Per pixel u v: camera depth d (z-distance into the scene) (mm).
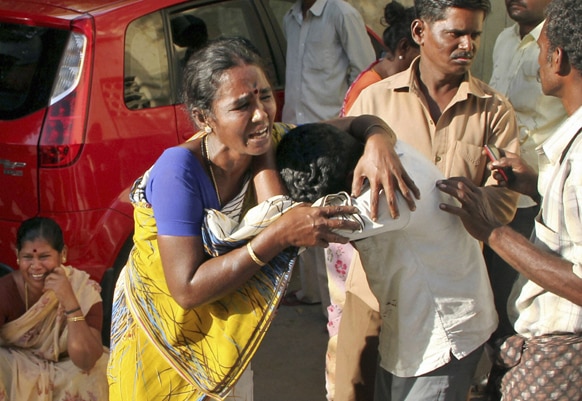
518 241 2346
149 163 4195
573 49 2322
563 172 2328
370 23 6938
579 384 2408
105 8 4188
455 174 3039
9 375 3309
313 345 4543
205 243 2314
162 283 2426
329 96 5012
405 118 3080
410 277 2471
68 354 3414
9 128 4020
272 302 2357
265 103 2232
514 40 4078
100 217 4012
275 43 5273
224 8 4879
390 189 2246
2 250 4078
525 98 3781
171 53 4414
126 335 2566
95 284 3500
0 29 4223
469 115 3051
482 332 2562
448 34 2920
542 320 2461
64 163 3936
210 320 2404
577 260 2297
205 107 2232
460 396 2584
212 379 2418
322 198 2256
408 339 2545
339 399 3045
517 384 2498
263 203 2250
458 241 2459
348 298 3008
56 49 4082
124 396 2553
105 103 4062
